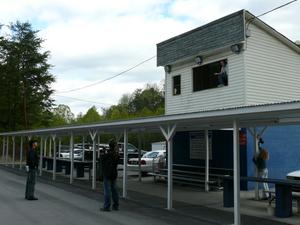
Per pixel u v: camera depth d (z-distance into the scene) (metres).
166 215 12.11
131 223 10.84
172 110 22.62
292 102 8.58
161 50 23.30
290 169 19.17
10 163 40.44
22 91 53.00
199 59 20.56
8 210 12.70
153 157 25.55
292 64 19.98
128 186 19.94
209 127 16.03
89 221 11.02
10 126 52.94
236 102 18.62
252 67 18.52
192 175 20.69
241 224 10.90
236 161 10.73
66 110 78.06
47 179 23.42
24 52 52.97
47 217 11.54
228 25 18.88
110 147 13.09
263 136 18.48
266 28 18.89
